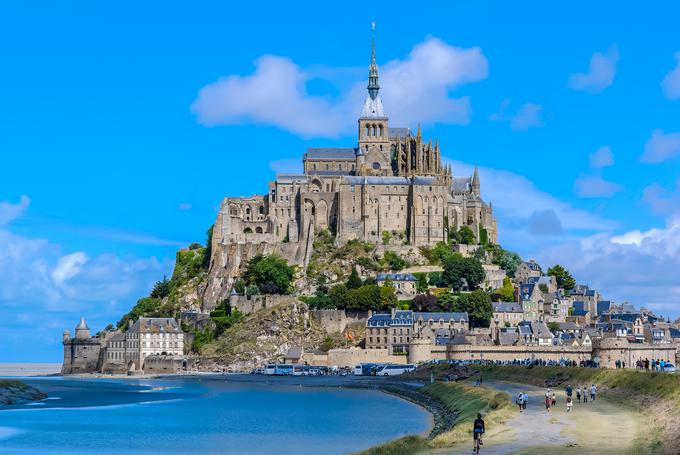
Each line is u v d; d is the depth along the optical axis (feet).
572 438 439.63
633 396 602.03
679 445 409.69
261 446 542.16
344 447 533.96
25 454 518.37
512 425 490.90
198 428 627.05
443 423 602.85
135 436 588.91
